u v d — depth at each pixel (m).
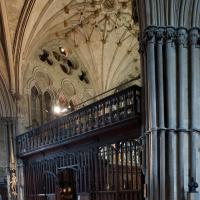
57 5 22.11
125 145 13.88
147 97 11.54
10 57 22.33
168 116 11.03
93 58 27.08
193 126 11.16
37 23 22.20
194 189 10.44
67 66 27.16
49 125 18.91
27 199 20.81
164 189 10.60
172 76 11.35
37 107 24.73
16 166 21.80
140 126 12.89
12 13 21.25
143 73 12.15
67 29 25.58
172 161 10.77
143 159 11.88
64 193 18.56
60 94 26.03
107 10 23.88
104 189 14.84
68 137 16.95
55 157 18.62
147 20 11.61
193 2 11.71
